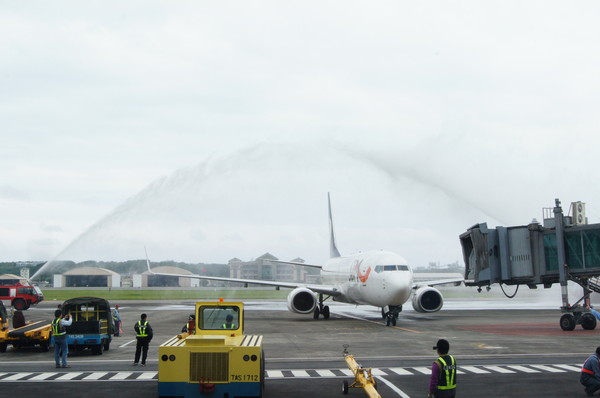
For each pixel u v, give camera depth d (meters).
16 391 19.31
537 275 42.38
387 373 22.47
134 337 38.66
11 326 47.50
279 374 22.45
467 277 47.38
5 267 121.81
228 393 16.06
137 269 120.88
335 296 55.44
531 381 20.50
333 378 21.58
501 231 44.00
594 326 39.84
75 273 127.62
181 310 70.50
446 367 13.17
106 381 21.23
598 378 17.83
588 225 39.88
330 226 77.06
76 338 28.58
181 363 16.11
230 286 183.38
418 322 47.84
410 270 43.62
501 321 48.66
